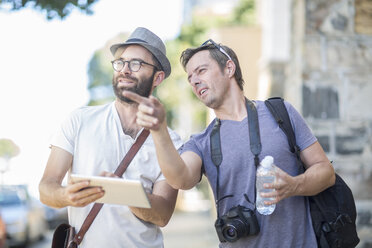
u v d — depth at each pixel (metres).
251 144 3.12
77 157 3.19
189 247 11.27
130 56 3.27
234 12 18.97
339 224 3.07
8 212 12.60
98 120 3.25
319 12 5.92
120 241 3.10
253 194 3.08
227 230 3.04
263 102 3.29
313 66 5.91
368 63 5.90
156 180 3.27
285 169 3.11
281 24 8.67
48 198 2.97
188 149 3.23
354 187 5.75
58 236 3.18
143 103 2.61
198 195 31.98
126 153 3.22
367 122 5.85
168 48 19.81
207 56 3.27
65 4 4.91
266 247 3.04
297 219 3.08
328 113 5.86
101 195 2.68
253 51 11.38
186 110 24.19
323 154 3.20
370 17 5.92
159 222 3.17
